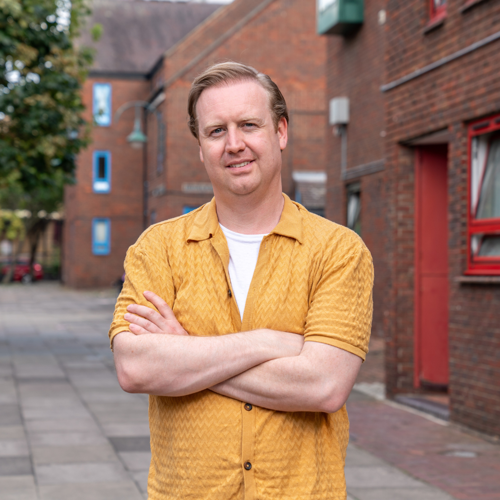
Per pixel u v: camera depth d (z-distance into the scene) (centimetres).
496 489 525
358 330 200
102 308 2702
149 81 3716
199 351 194
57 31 1314
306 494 196
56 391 967
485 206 697
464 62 704
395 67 851
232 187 202
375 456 620
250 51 2905
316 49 2919
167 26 4006
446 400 832
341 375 196
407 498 504
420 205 857
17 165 1312
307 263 203
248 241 206
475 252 704
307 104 2902
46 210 4712
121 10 4016
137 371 197
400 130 839
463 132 711
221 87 202
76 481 554
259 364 195
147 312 203
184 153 2939
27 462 608
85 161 3775
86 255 3831
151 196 3422
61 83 1291
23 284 4784
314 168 2895
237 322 203
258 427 195
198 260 206
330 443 207
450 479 551
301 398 194
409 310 861
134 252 214
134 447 663
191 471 197
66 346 1516
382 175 1455
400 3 839
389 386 871
